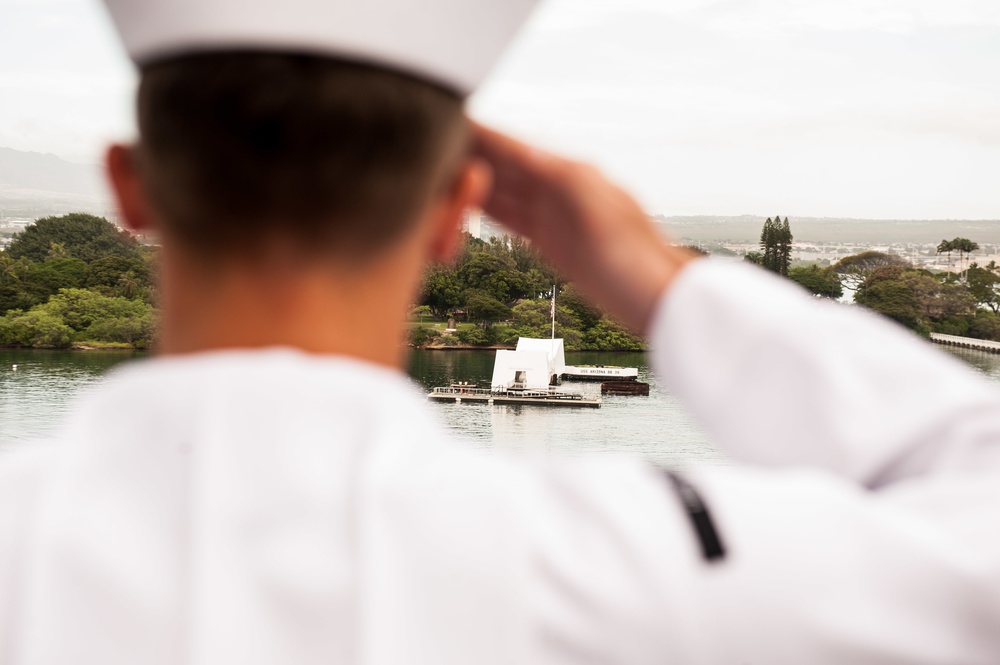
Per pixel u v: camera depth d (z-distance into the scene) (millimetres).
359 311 1023
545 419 68875
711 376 1189
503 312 107875
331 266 1005
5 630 923
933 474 1063
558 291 109438
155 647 908
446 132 1047
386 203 1009
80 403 1052
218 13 925
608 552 929
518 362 75875
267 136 949
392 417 994
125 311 90438
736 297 1210
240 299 997
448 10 976
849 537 947
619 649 903
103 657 911
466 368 95938
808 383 1130
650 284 1277
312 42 943
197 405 970
